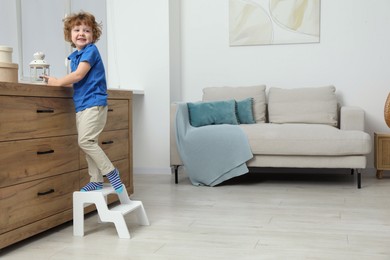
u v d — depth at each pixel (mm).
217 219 2859
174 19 4766
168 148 4664
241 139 3900
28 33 3828
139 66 4695
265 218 2869
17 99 2307
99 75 2666
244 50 4766
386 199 3400
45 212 2531
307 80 4637
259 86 4547
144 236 2518
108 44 4770
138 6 4668
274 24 4668
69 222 2871
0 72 2404
